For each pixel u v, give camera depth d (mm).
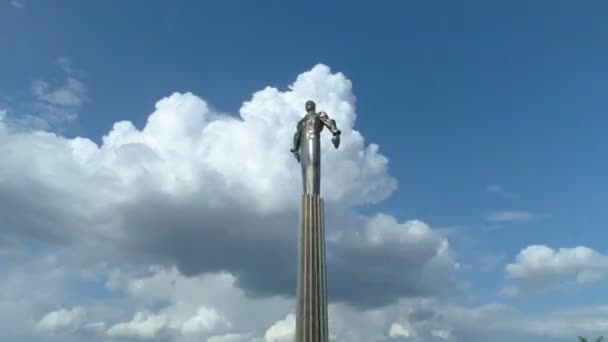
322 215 56750
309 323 53438
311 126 58688
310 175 57656
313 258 54969
